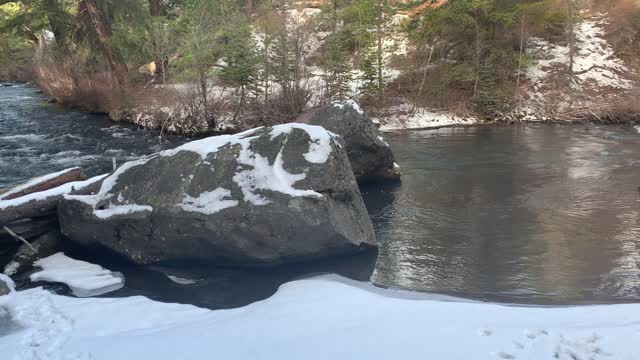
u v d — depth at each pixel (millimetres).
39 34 34531
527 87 21953
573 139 16656
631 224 8773
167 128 18109
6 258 7785
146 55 22734
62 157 14516
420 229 8828
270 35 19750
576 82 21984
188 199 7285
